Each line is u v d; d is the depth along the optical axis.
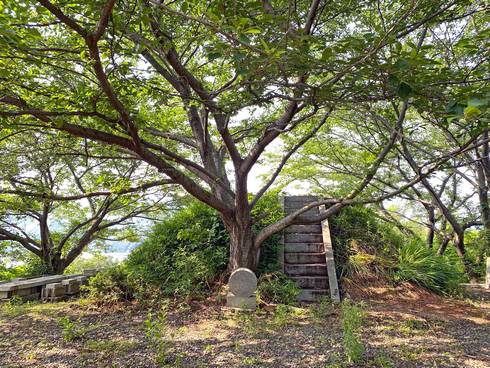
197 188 6.32
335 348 4.27
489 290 8.22
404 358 3.98
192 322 5.45
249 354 4.15
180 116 8.66
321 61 3.13
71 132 4.90
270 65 3.14
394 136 6.34
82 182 12.25
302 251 8.03
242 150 8.88
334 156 11.15
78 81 5.33
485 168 10.53
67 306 6.37
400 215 13.40
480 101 1.99
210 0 3.24
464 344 4.48
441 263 7.84
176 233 8.02
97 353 4.21
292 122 6.38
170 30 4.70
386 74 3.23
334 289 6.70
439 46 6.68
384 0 5.94
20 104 4.43
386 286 7.12
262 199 8.98
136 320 5.58
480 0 5.28
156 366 3.84
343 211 9.04
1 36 2.81
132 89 4.80
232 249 6.98
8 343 4.57
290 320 5.41
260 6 3.26
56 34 5.96
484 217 11.00
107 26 3.32
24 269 12.08
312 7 4.81
